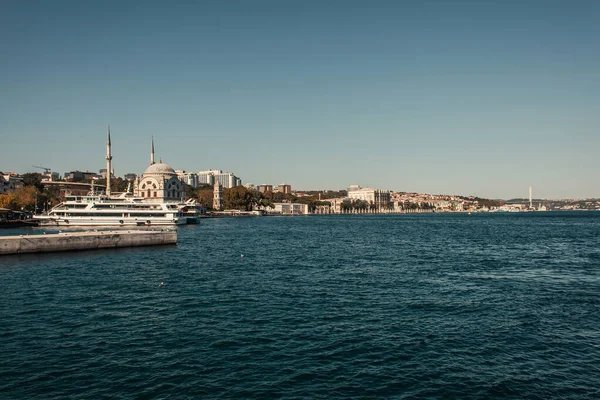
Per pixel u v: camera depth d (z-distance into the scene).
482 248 87.56
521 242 101.62
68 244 77.44
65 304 38.69
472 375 23.81
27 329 31.42
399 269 58.84
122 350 27.27
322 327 31.95
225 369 24.45
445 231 147.25
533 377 23.59
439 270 57.97
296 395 21.47
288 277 52.41
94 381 22.92
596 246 91.56
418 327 32.06
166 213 158.38
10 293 43.19
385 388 22.27
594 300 40.31
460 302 39.56
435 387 22.41
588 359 26.05
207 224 199.25
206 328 31.69
